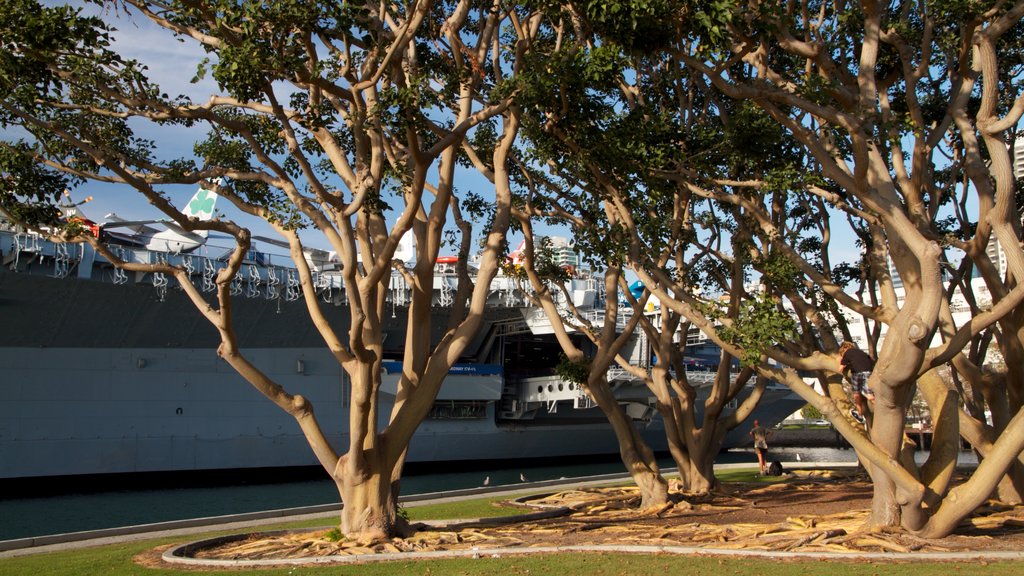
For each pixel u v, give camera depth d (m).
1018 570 9.45
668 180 15.84
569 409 49.81
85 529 26.62
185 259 35.25
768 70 14.70
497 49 17.25
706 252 19.50
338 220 12.66
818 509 18.58
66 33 11.02
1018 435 11.86
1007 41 16.45
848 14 14.35
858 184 11.48
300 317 40.16
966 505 12.20
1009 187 11.70
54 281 32.38
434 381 14.64
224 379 39.16
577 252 17.47
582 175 16.14
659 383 22.94
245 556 13.10
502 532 15.24
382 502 14.28
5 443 33.34
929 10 13.84
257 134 16.36
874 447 12.60
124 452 36.22
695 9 10.95
